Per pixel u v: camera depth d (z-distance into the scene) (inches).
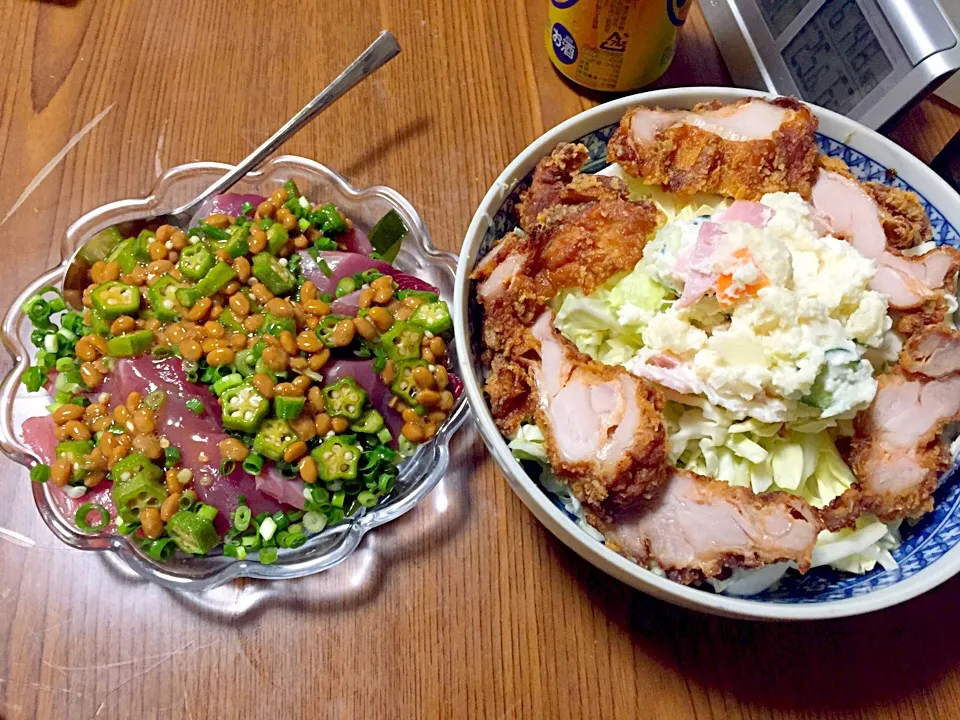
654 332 10.0
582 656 10.5
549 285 10.5
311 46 14.6
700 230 10.0
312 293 12.2
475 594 10.8
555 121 14.0
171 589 10.8
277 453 11.2
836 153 11.3
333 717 10.2
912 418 10.0
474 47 14.6
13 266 13.0
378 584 10.9
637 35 12.7
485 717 10.2
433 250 12.8
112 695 10.3
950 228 10.6
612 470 9.5
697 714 10.2
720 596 8.8
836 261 10.0
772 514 9.5
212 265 12.2
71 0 14.8
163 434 11.3
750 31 14.0
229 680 10.3
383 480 11.3
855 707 10.3
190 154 13.8
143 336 11.8
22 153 13.7
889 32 11.5
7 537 11.1
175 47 14.5
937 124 13.8
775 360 9.6
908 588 9.0
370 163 13.7
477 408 9.6
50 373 12.1
